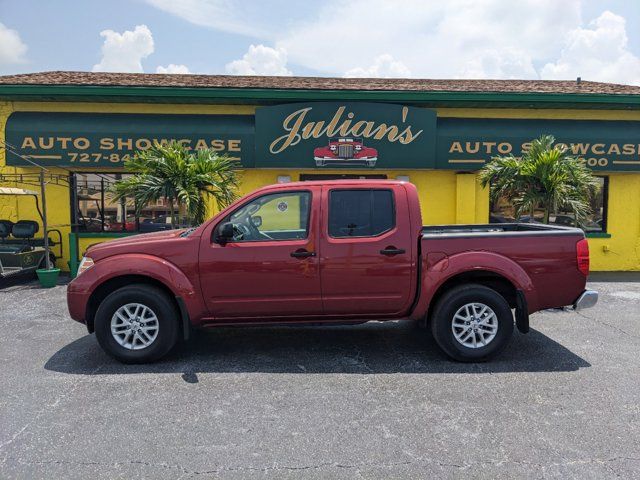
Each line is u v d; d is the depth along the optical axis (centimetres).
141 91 975
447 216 1087
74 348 516
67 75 1123
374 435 327
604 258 1095
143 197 765
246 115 1041
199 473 282
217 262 460
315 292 469
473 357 468
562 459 296
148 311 464
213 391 401
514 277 463
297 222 479
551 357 489
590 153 1043
